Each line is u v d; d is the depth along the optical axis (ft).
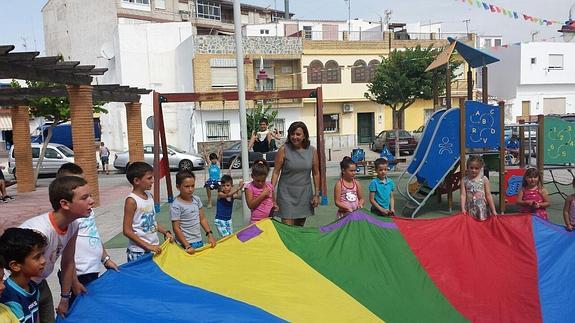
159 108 41.52
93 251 15.06
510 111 133.18
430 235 19.58
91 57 134.82
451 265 17.74
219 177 41.70
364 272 17.11
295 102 110.73
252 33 138.00
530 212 24.40
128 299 13.48
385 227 20.03
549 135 34.96
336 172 68.85
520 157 38.45
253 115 91.45
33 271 10.62
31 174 58.90
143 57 106.52
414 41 120.26
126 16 132.05
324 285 15.90
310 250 18.62
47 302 12.77
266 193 21.86
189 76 105.40
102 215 39.60
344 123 118.11
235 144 81.97
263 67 110.83
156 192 40.06
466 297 15.94
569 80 135.85
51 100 63.46
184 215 19.02
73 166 15.23
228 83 105.09
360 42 115.85
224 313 13.25
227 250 18.07
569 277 16.69
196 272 15.96
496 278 16.98
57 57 35.09
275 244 18.78
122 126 110.11
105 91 50.03
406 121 122.72
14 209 46.44
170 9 142.41
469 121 33.88
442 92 101.45
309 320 13.65
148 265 15.69
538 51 132.98
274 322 13.17
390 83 100.42
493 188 46.80
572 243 18.65
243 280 15.65
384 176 25.38
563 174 58.23
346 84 115.75
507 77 136.46
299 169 21.44
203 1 151.43
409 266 17.60
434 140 34.04
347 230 19.74
